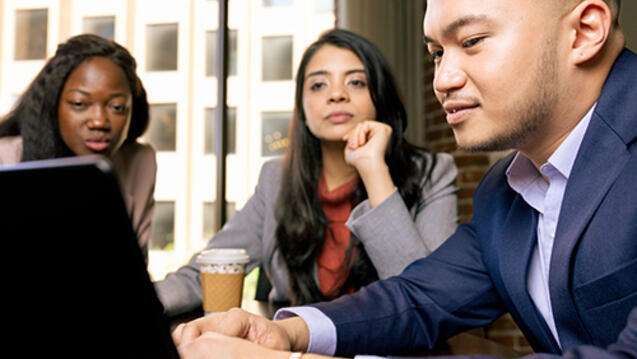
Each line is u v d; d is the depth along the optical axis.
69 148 1.35
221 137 3.21
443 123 2.82
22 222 0.35
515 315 0.79
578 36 0.60
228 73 3.25
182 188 6.54
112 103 1.32
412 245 1.11
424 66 3.03
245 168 3.46
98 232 0.34
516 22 0.59
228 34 3.26
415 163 1.38
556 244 0.62
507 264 0.75
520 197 0.77
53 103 1.29
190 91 6.84
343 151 1.39
